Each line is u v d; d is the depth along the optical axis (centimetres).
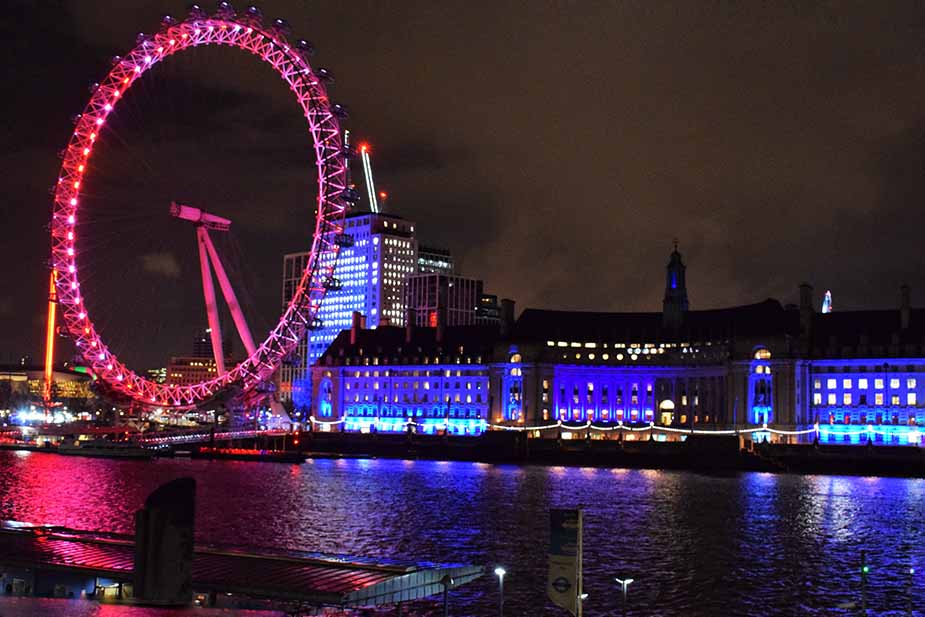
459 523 13800
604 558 11275
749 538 12700
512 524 13738
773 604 9219
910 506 16075
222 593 7631
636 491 18275
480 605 8862
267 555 8606
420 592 8062
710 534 12975
